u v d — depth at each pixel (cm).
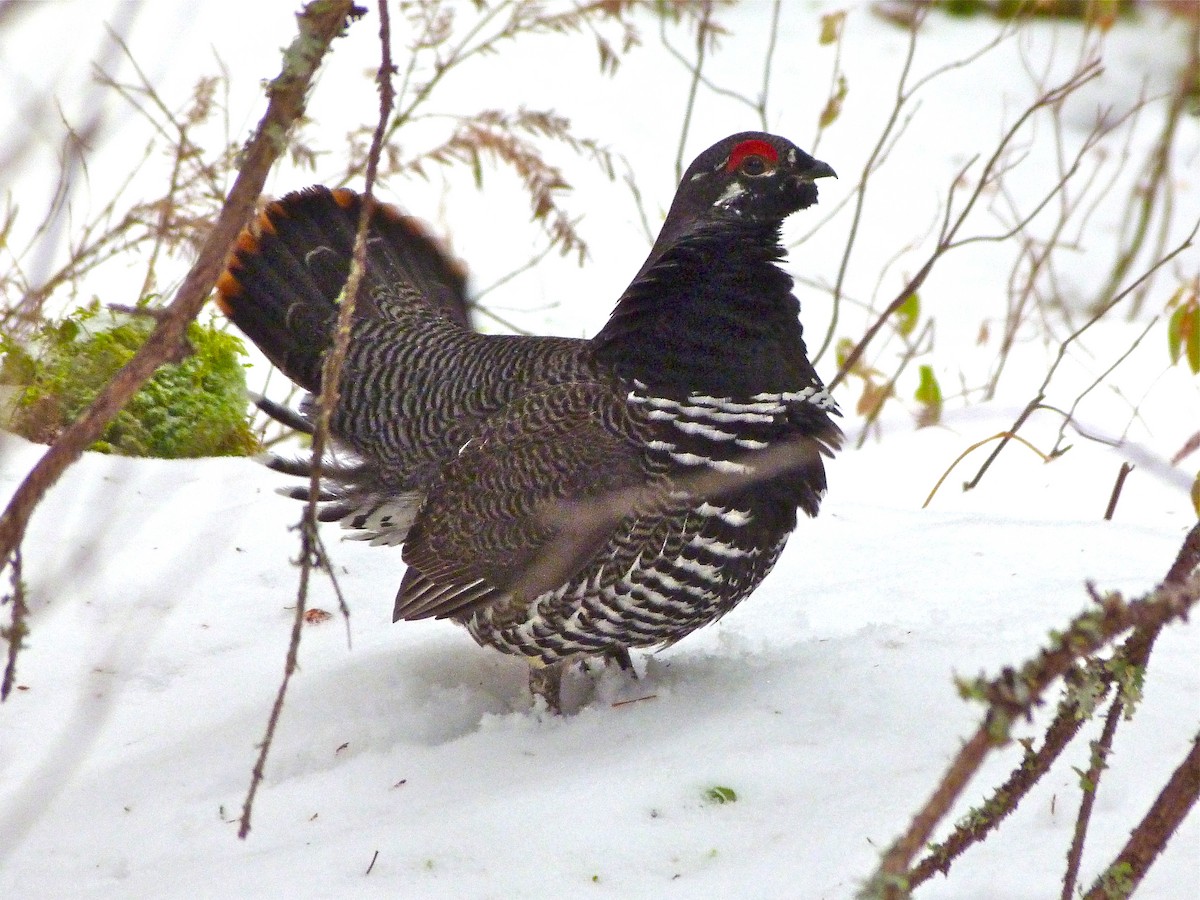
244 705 709
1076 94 1959
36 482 394
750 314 698
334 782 630
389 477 766
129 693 724
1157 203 1772
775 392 689
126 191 1411
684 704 676
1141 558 816
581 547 666
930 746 606
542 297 1538
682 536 666
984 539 856
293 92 411
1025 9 2109
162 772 653
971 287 1622
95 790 640
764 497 677
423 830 570
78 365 966
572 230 1247
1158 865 511
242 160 410
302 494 788
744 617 777
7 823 605
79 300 1232
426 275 823
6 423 955
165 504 896
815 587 805
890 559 834
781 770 600
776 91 1978
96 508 873
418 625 802
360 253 450
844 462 1127
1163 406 1179
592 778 603
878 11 2175
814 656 701
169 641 769
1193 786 435
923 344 1446
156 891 542
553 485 679
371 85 1797
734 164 720
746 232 718
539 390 715
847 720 635
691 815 576
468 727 705
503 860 549
